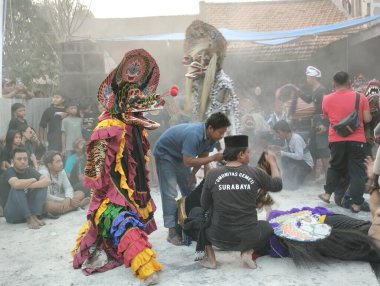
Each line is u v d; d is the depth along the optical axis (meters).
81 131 7.11
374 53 12.12
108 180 3.51
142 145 3.80
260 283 3.28
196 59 5.48
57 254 4.06
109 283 3.37
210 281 3.34
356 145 5.06
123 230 3.35
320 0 16.86
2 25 6.38
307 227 3.63
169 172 4.24
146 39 10.88
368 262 3.60
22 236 4.65
